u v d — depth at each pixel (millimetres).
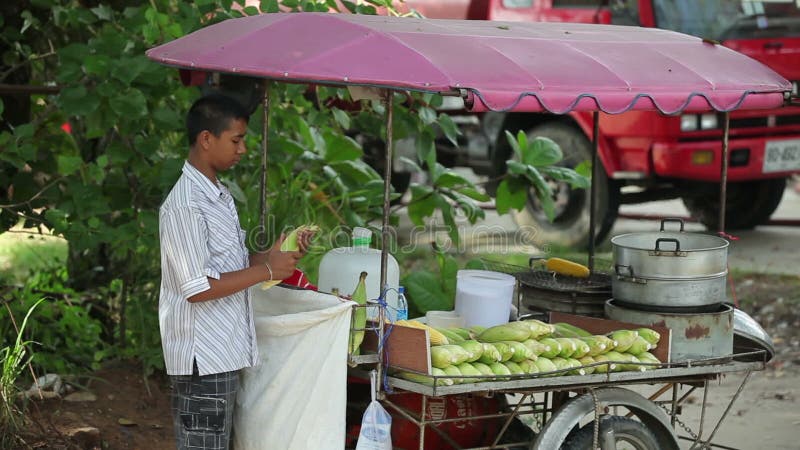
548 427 5348
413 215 8562
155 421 6961
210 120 4895
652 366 5590
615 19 12281
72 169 7098
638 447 5648
